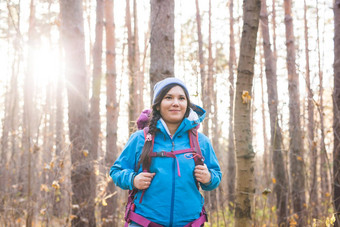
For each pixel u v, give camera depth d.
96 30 7.06
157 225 2.00
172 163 2.07
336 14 3.86
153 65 3.62
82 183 4.74
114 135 6.64
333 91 3.85
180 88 2.28
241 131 3.48
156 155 2.09
